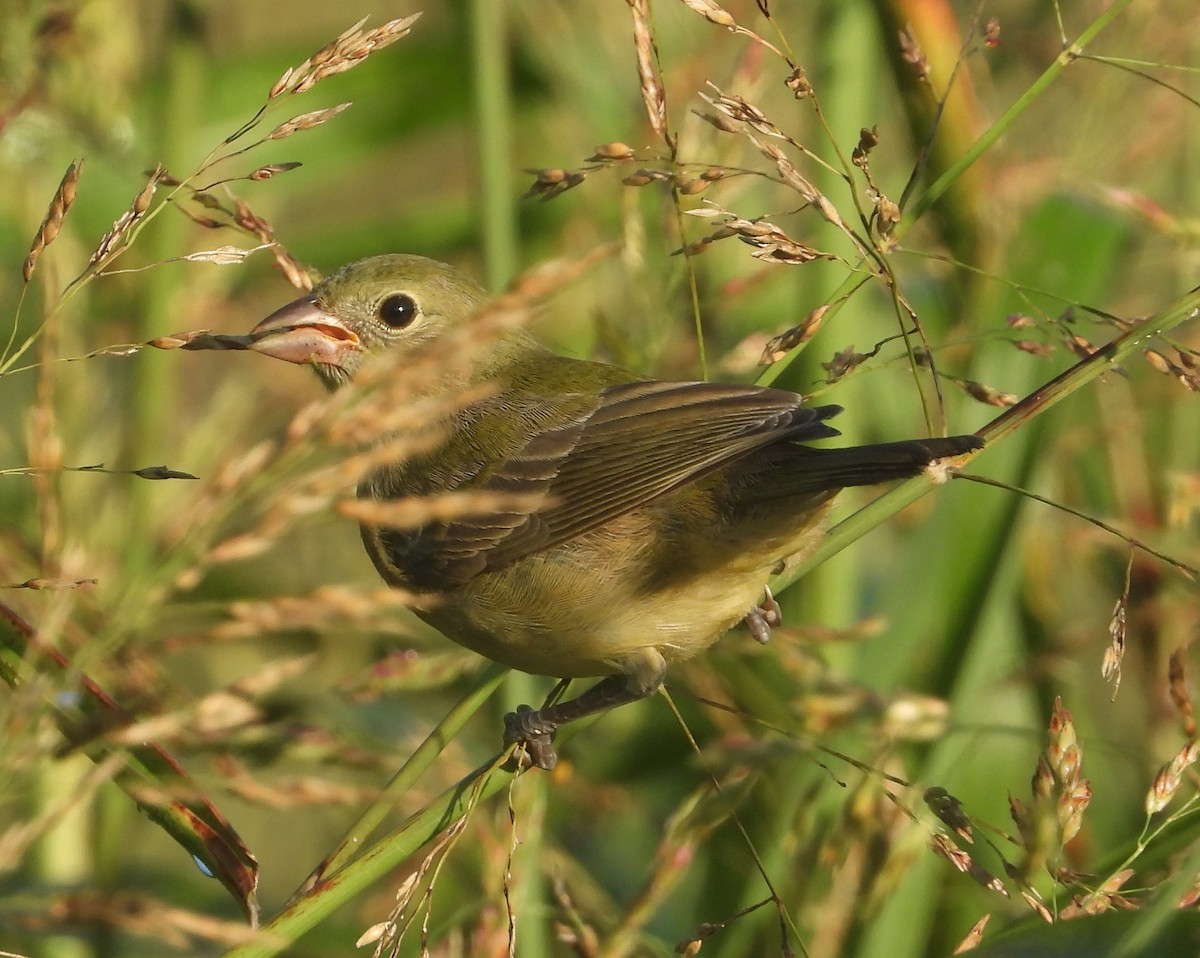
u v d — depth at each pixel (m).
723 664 8.87
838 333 8.91
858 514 7.39
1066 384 6.56
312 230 11.23
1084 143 10.18
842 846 7.00
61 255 9.73
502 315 4.88
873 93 9.67
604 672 7.85
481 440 8.12
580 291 10.64
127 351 5.74
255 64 10.92
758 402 7.11
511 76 11.69
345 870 5.98
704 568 7.45
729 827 8.55
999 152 10.72
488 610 7.75
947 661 8.15
